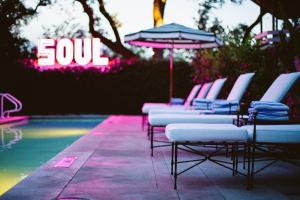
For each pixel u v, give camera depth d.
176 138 3.64
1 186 4.33
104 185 3.72
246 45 8.41
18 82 14.66
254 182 3.92
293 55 6.48
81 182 3.83
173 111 6.62
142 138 7.70
